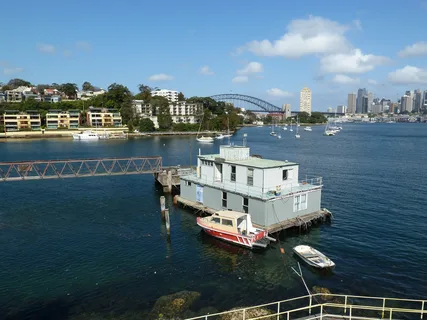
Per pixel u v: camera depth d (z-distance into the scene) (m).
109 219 46.19
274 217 38.50
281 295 26.70
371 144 164.88
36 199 57.34
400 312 24.00
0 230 41.53
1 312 24.53
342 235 39.47
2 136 193.38
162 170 64.69
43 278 29.44
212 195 45.34
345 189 63.44
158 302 25.55
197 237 39.22
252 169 40.94
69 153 127.62
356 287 27.77
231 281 29.03
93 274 30.20
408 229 41.47
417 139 197.38
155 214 48.47
